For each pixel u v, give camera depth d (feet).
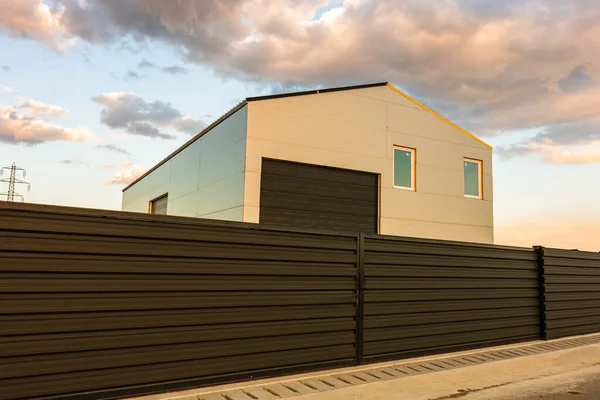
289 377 17.03
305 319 17.98
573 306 30.42
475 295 24.57
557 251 29.81
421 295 22.11
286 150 34.17
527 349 24.88
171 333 14.78
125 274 14.05
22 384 12.22
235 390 15.19
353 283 19.60
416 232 40.47
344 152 37.04
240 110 34.06
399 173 40.81
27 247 12.48
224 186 35.68
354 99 38.22
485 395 16.35
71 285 13.05
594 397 16.46
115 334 13.75
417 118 41.98
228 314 16.01
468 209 44.19
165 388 14.51
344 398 14.94
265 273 16.96
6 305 12.10
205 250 15.64
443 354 22.53
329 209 36.24
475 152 45.65
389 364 19.92
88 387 13.19
